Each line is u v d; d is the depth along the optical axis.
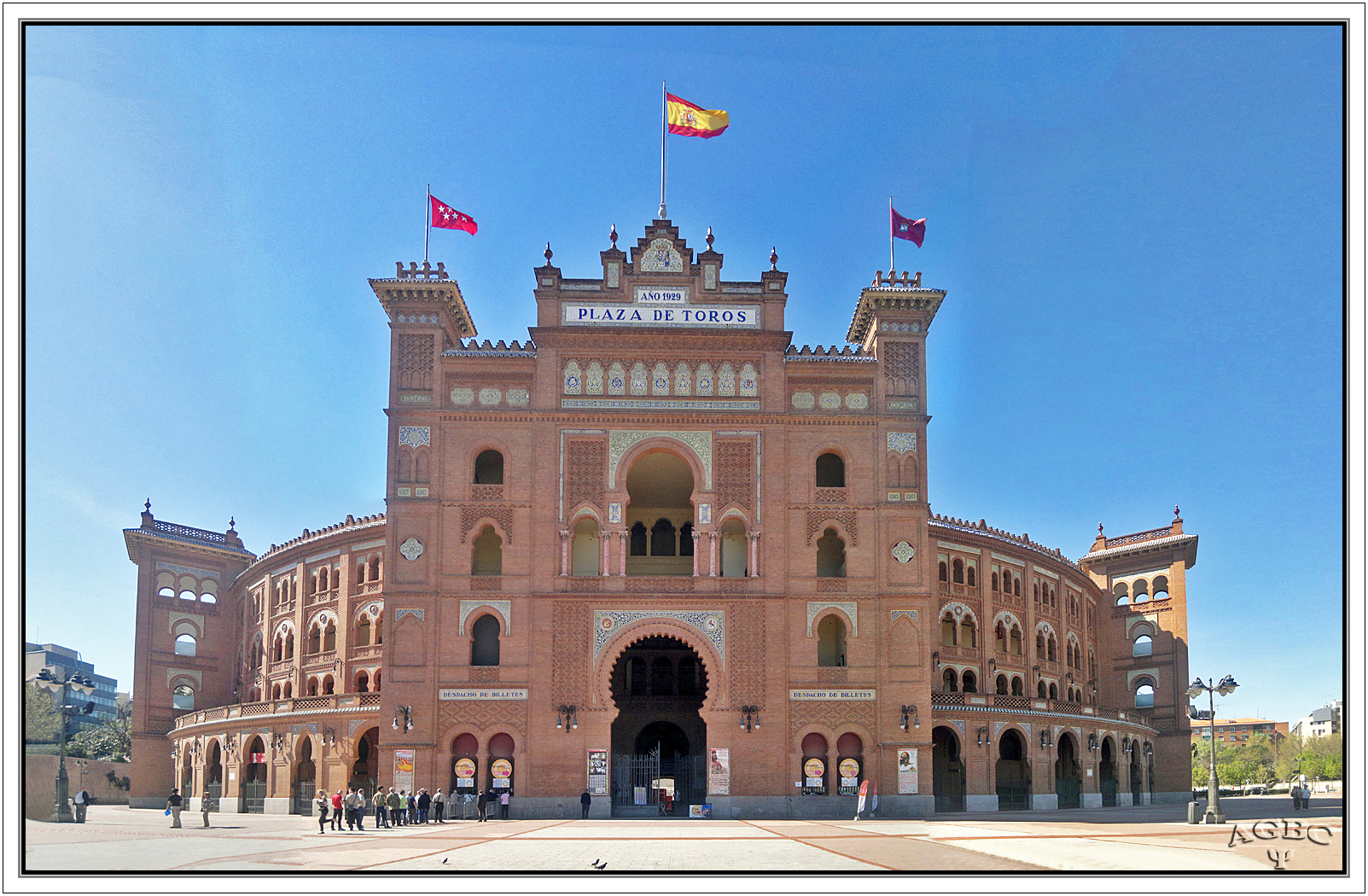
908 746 56.06
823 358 60.78
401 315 60.69
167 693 84.44
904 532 58.78
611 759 58.34
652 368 60.22
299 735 67.25
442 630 57.03
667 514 69.94
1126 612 91.94
